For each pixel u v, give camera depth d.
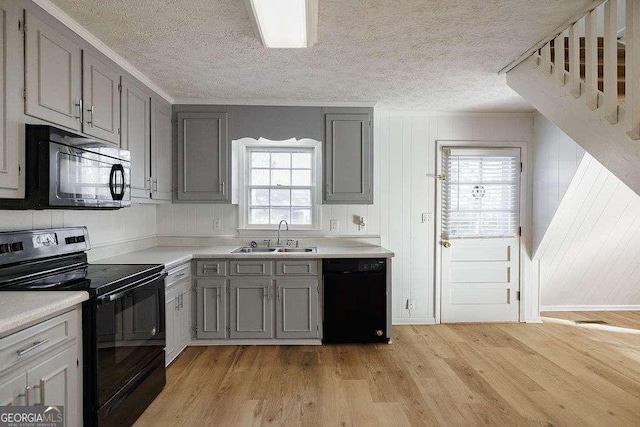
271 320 3.17
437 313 3.88
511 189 3.88
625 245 3.69
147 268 2.28
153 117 3.01
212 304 3.15
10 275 1.81
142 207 3.44
